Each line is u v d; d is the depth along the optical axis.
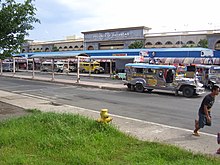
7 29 13.62
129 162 5.91
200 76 28.27
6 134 7.48
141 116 13.24
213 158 6.55
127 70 25.02
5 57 14.30
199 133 9.80
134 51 49.22
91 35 87.19
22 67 73.69
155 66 23.16
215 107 16.30
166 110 15.05
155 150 6.81
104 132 8.04
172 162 6.00
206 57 40.16
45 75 48.41
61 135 7.38
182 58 40.91
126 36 78.69
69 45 95.00
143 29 75.50
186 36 68.12
